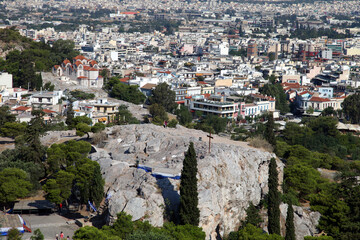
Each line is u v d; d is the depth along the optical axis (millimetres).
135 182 187125
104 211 181750
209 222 178750
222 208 185875
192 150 172750
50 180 188000
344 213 189500
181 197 171375
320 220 194125
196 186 172875
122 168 197000
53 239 164125
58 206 192625
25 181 194000
